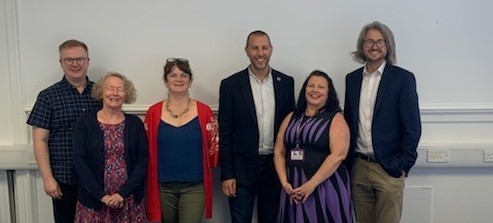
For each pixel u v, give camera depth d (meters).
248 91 2.41
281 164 2.28
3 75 2.68
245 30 2.70
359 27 2.69
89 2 2.66
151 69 2.72
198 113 2.37
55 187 2.31
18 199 2.77
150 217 2.37
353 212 2.40
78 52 2.29
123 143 2.19
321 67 2.73
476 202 2.81
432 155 2.73
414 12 2.69
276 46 2.71
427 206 2.80
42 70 2.69
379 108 2.21
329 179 2.18
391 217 2.26
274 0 2.68
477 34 2.70
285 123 2.34
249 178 2.45
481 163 2.74
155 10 2.67
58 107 2.30
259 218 2.62
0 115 2.71
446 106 2.72
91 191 2.13
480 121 2.75
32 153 2.68
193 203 2.38
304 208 2.17
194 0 2.67
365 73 2.31
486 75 2.73
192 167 2.34
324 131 2.17
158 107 2.38
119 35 2.69
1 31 2.64
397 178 2.23
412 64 2.73
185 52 2.71
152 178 2.34
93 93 2.28
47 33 2.67
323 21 2.69
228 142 2.44
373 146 2.22
